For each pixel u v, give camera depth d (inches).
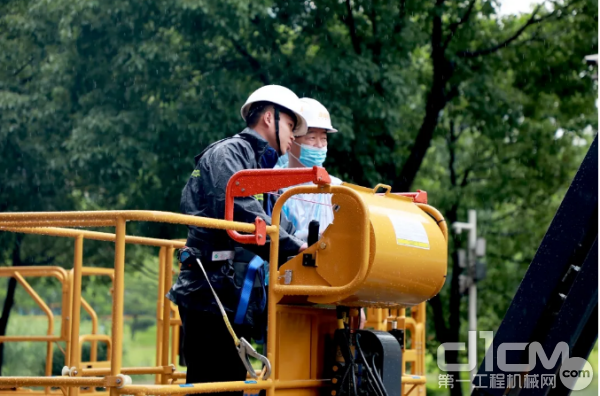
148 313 2359.7
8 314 1369.3
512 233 1658.5
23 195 1206.9
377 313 527.8
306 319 330.0
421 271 313.9
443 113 1529.3
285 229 337.7
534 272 344.5
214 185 320.2
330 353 337.1
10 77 1251.2
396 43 1235.9
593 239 334.3
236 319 316.5
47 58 1219.2
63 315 583.5
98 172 1131.3
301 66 1152.2
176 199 1178.6
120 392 248.4
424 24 1328.7
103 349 1433.3
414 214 327.0
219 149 328.2
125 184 1189.7
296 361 323.0
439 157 1620.3
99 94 1146.7
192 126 1103.6
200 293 318.3
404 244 305.4
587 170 337.7
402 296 311.9
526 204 1648.6
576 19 1425.9
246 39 1200.2
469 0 1322.6
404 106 1344.7
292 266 310.0
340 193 299.1
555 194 1633.9
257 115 354.9
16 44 1254.9
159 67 1136.8
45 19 1208.2
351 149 1200.8
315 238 324.2
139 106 1141.1
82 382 255.4
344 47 1201.4
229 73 1184.8
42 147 1157.1
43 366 1547.7
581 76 1428.4
